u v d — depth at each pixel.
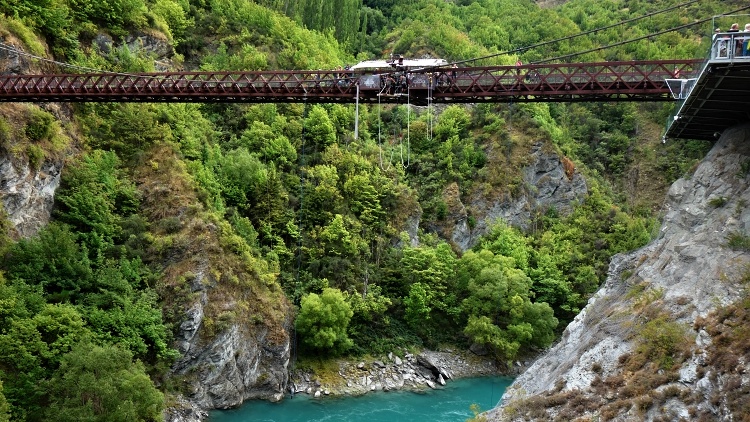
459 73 38.06
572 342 37.03
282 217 65.12
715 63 27.19
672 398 26.30
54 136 49.97
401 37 120.06
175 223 51.62
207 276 50.12
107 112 58.34
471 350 66.19
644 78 35.03
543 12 142.12
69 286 43.03
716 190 33.91
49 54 57.00
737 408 23.23
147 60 68.12
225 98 42.03
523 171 88.25
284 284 60.97
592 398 29.61
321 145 75.88
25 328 36.53
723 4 125.75
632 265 38.50
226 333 48.97
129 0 70.12
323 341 57.09
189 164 58.19
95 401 33.19
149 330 44.59
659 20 129.88
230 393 49.06
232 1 94.50
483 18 137.75
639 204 96.50
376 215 72.06
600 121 109.69
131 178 54.31
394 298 67.62
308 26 110.31
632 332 31.44
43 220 47.00
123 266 46.88
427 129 89.94
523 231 85.62
